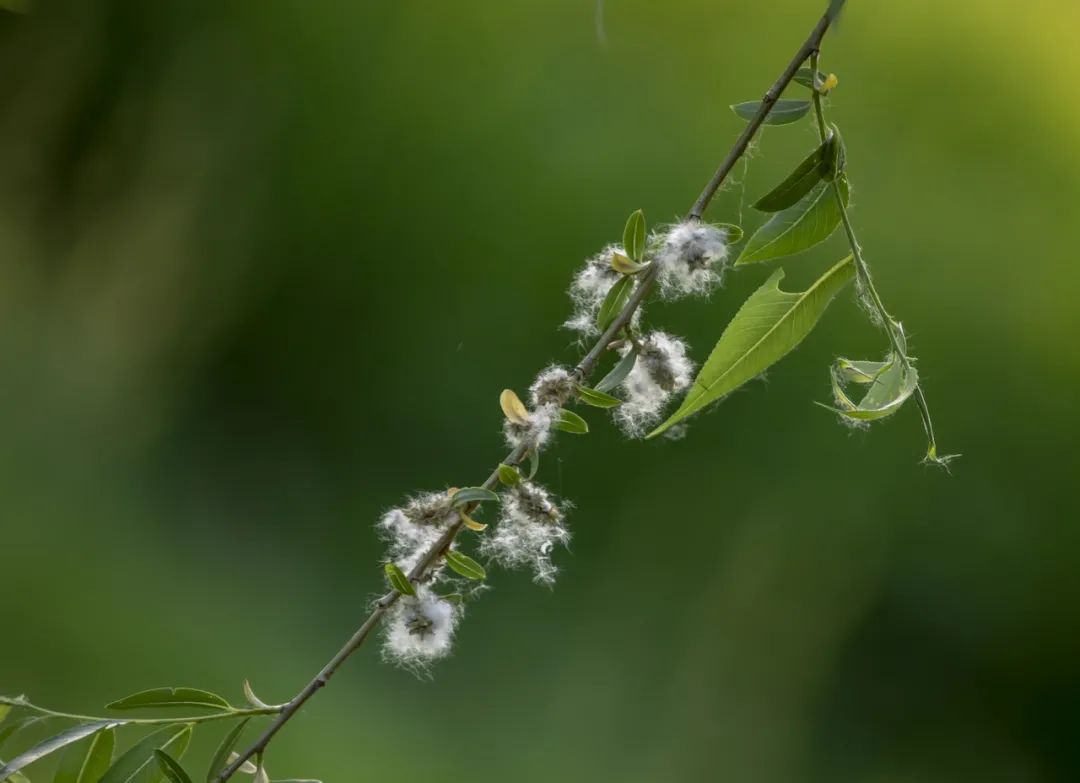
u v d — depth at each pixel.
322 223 5.39
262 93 5.58
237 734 1.93
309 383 5.20
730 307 4.82
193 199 5.46
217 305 5.36
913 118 5.78
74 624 3.94
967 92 5.88
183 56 5.54
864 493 4.74
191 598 4.26
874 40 5.96
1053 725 4.55
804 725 4.39
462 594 1.95
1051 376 5.15
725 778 4.19
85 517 4.50
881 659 4.57
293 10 5.64
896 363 1.94
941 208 5.51
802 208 1.96
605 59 5.68
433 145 5.48
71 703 3.71
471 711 4.03
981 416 5.02
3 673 3.71
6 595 3.96
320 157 5.50
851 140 5.64
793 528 4.65
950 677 4.57
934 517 4.78
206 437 5.11
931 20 6.06
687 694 4.31
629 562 4.53
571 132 5.50
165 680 3.84
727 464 4.70
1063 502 4.90
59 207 5.38
